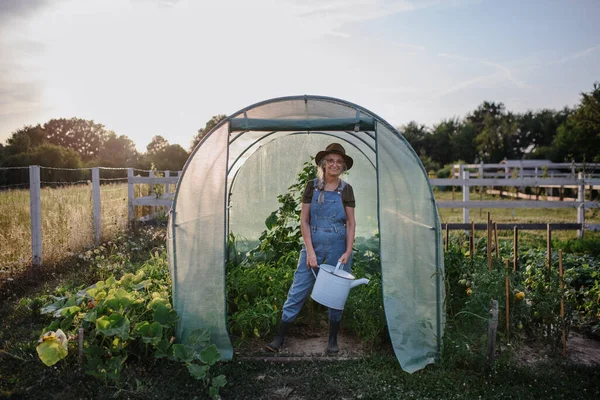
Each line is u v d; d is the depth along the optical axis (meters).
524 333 4.02
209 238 3.70
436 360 3.62
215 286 3.68
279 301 4.28
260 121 3.78
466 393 3.11
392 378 3.32
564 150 32.56
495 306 3.43
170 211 3.76
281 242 5.40
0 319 4.41
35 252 6.31
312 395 3.12
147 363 3.48
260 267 4.76
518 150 55.06
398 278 3.71
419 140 52.47
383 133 3.79
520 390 3.16
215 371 3.43
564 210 16.39
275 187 5.77
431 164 36.44
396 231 3.76
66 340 3.29
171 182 10.53
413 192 3.73
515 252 4.17
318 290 3.71
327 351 3.80
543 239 9.34
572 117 29.53
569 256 6.00
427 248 3.68
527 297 3.99
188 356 3.31
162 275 4.90
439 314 3.65
